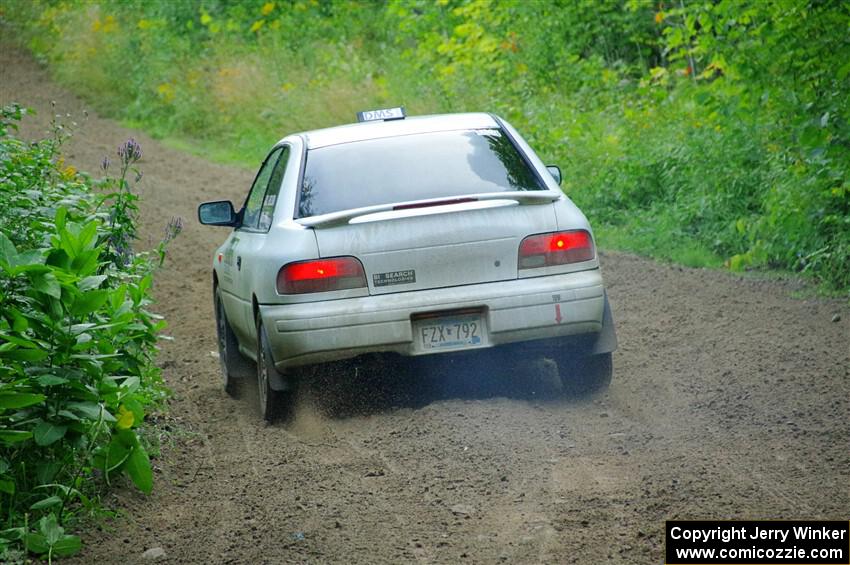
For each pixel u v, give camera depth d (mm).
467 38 50125
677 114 33938
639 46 48031
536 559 9938
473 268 14656
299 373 14922
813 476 11750
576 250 14930
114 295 12906
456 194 15375
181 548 10828
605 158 33562
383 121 17188
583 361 15586
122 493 12578
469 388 16453
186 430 15555
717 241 26984
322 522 11250
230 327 18266
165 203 38438
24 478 11617
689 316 21016
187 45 58938
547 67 45625
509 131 16703
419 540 10602
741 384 15875
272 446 14398
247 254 16281
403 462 13070
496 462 12805
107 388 11992
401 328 14430
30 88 59719
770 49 24375
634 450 13062
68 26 63344
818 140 22438
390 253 14523
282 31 59438
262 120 51781
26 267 11164
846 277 22406
